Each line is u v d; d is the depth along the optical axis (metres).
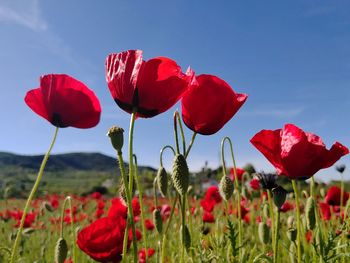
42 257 0.70
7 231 0.96
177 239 0.49
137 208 0.38
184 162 0.23
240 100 0.23
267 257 0.26
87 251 0.29
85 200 1.41
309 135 0.26
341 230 0.32
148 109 0.21
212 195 0.63
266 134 0.24
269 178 0.32
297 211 0.26
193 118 0.23
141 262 0.42
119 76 0.21
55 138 0.23
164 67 0.21
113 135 0.21
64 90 0.24
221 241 0.34
